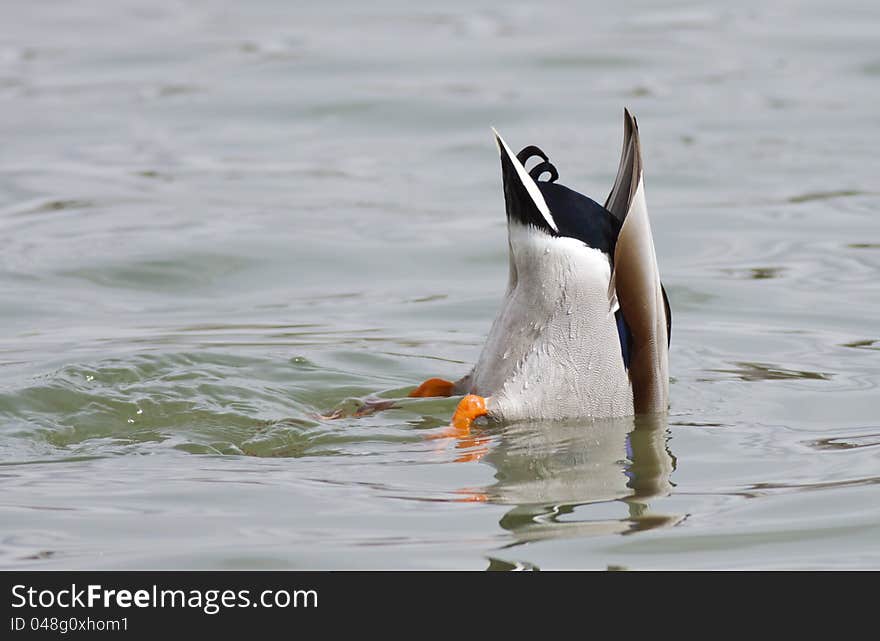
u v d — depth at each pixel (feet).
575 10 107.76
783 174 62.54
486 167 65.82
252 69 88.07
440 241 53.62
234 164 66.95
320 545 23.57
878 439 29.96
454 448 29.58
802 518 24.88
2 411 32.17
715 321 42.39
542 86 81.61
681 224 55.31
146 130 74.02
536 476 27.50
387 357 38.42
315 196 60.90
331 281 48.80
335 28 102.42
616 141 68.54
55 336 40.96
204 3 118.11
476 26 101.55
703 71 84.58
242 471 28.12
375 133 72.84
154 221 56.39
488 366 31.27
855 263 48.96
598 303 30.09
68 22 109.29
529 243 29.84
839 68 84.28
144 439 30.78
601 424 30.96
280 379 35.86
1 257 50.70
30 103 80.48
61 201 59.77
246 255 51.62
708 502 25.88
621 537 23.99
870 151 65.92
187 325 42.73
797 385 34.86
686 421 31.53
